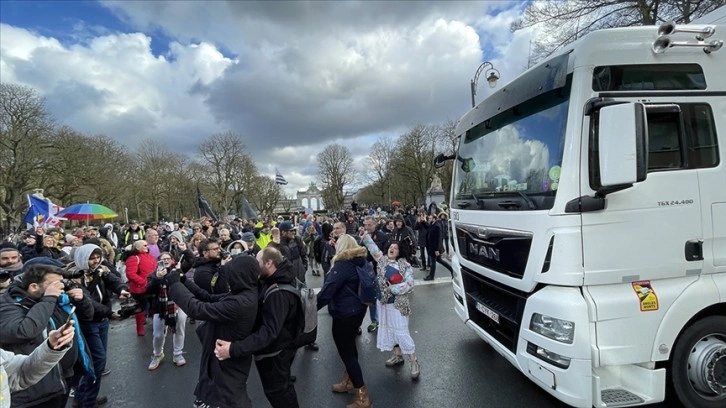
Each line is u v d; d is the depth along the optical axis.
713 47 3.01
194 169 51.31
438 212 11.82
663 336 2.87
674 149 2.94
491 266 3.70
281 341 2.99
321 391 4.25
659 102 2.91
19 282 2.87
